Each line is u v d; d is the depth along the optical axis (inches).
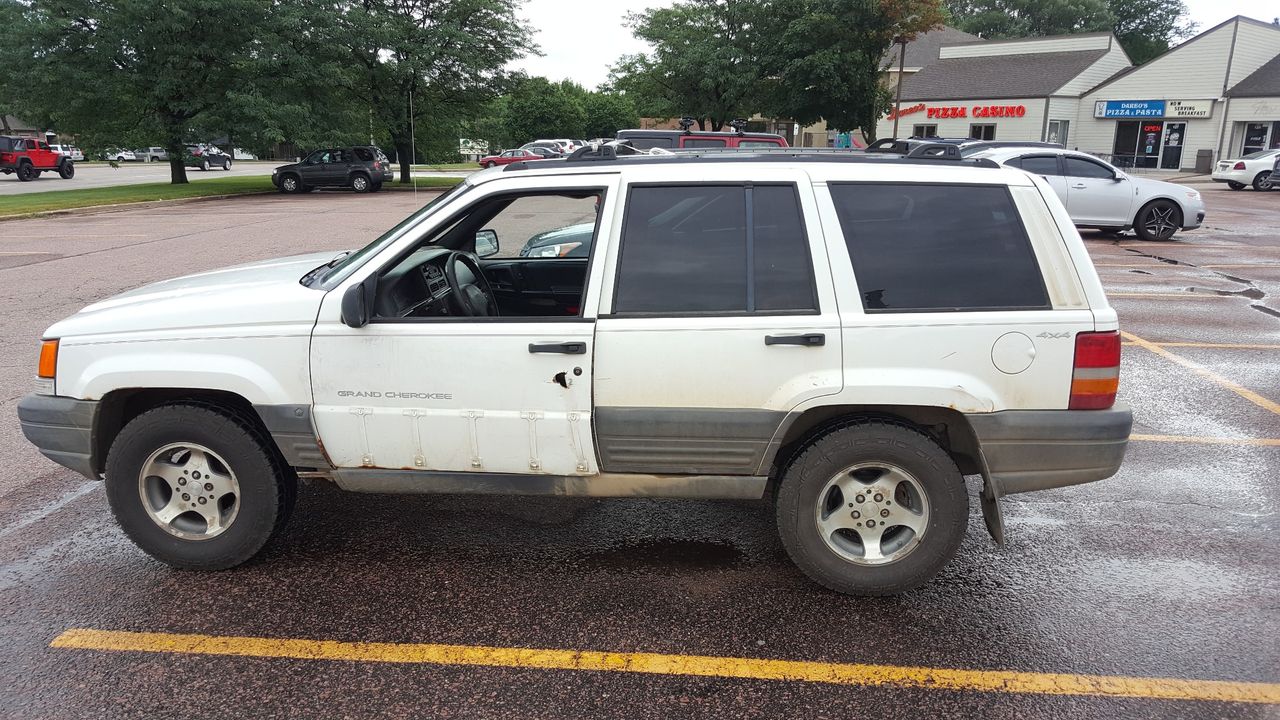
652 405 131.6
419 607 136.4
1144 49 2684.5
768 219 131.4
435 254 157.9
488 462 136.9
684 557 154.6
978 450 130.3
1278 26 1353.3
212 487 144.1
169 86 1184.8
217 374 136.0
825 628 130.9
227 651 124.0
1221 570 150.0
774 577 147.1
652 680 117.5
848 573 136.4
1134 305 386.6
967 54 1637.6
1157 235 609.6
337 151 1290.6
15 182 1411.2
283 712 110.3
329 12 1275.8
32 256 537.0
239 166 2421.3
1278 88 1293.1
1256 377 272.2
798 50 1262.3
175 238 642.2
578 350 130.6
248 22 1211.2
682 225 132.6
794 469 134.0
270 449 143.1
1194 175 1359.5
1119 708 111.9
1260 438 218.1
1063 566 151.9
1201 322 353.1
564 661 121.9
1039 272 129.7
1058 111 1454.2
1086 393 128.4
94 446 143.2
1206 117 1364.4
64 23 1119.0
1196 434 221.3
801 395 128.6
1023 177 132.3
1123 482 191.3
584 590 142.3
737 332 128.3
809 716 110.1
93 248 578.2
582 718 109.4
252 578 145.9
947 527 133.2
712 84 1480.1
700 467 134.4
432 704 112.2
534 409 133.4
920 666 121.1
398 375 134.7
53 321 346.3
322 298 136.0
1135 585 144.7
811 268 129.4
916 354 127.6
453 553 155.9
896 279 129.3
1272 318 360.2
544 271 195.2
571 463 135.8
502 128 2532.0
